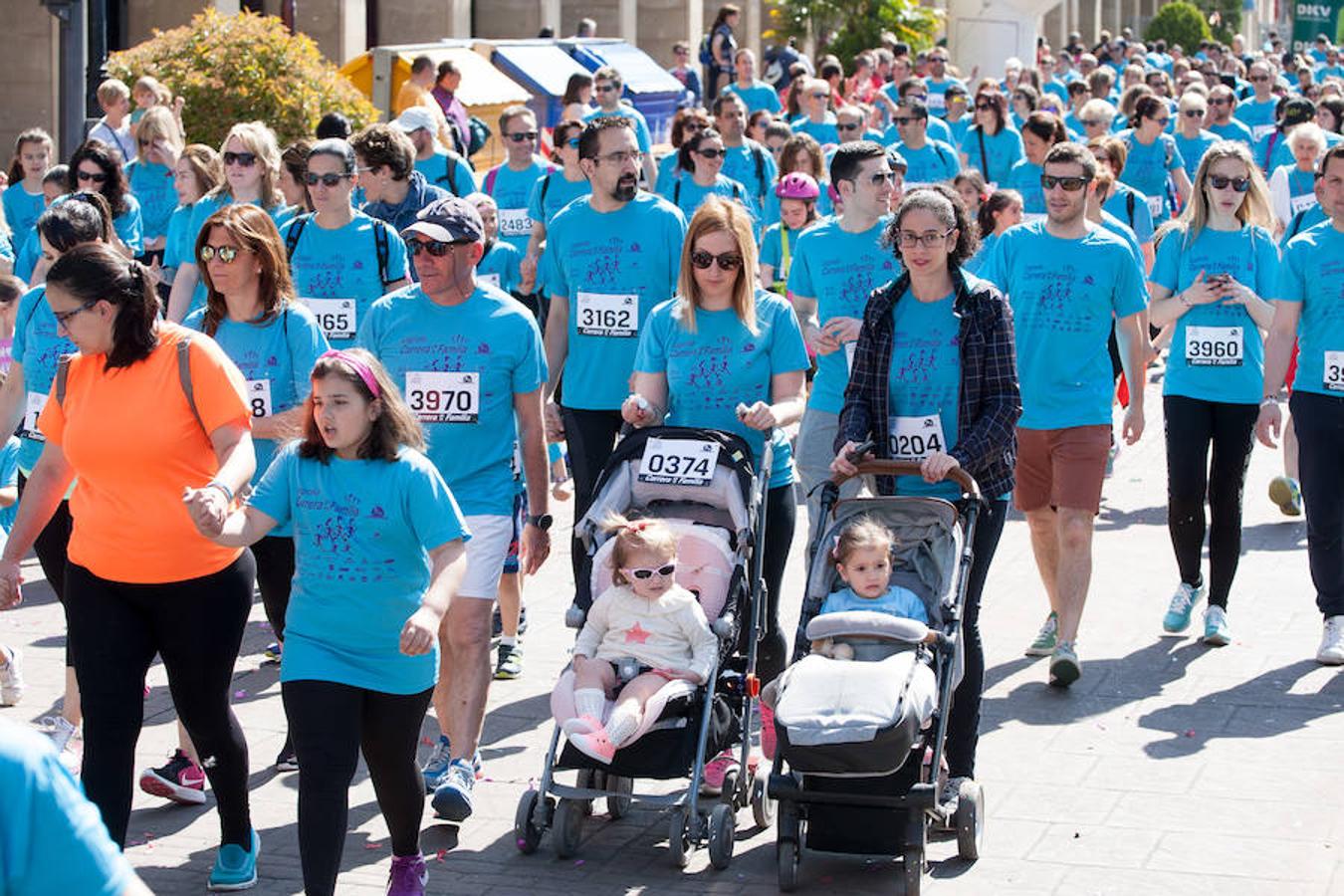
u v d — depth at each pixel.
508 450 10.33
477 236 10.16
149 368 8.52
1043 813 9.95
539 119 33.31
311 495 8.23
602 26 50.88
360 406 8.12
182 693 8.84
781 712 8.64
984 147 25.77
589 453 12.55
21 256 17.38
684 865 9.35
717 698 9.45
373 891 9.07
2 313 13.09
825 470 12.22
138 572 8.58
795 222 17.88
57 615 14.23
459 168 17.70
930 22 51.03
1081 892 8.95
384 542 8.18
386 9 42.78
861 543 9.21
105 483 8.55
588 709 9.08
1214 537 13.19
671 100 37.28
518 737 11.34
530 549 10.55
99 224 10.81
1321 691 11.97
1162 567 15.34
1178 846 9.47
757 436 10.41
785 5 50.72
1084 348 12.02
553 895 9.02
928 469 9.46
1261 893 8.88
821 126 28.14
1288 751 10.84
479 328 10.21
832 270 12.59
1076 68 55.12
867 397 9.99
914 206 9.65
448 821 9.89
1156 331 19.19
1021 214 16.12
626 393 12.43
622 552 9.23
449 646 10.28
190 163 14.70
